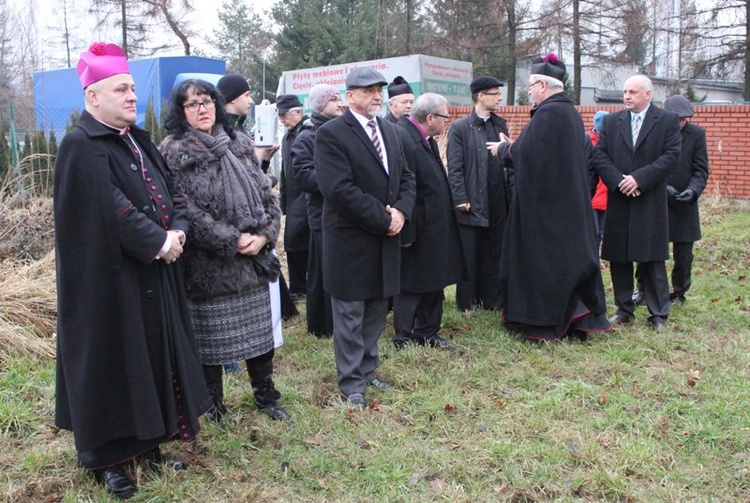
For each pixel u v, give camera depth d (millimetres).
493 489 3307
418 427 3910
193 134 3539
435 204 5000
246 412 4023
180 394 3229
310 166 5152
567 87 29375
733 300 6516
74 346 3010
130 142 3223
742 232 10031
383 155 4152
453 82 15656
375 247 4117
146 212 3143
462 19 26375
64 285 2996
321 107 5109
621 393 4324
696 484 3342
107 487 3201
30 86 18172
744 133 12789
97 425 3021
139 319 3064
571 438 3748
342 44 30312
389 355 5031
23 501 3176
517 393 4371
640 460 3506
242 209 3555
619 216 5602
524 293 5312
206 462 3496
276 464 3480
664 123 5430
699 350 5090
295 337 5516
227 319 3666
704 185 6219
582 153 5273
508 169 6148
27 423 3865
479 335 5527
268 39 35156
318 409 4070
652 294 5707
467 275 5375
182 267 3574
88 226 2969
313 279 5441
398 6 29438
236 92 4727
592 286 5301
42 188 8008
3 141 10133
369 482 3355
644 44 26266
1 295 5266
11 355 4762
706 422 3904
